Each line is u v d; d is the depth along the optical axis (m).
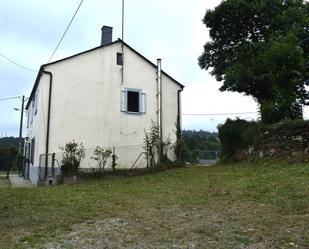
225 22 16.86
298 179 9.02
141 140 17.44
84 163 15.88
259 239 5.33
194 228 6.04
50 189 11.53
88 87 16.77
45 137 15.72
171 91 18.56
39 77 16.95
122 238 5.63
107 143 16.77
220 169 13.41
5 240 5.67
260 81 14.53
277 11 16.34
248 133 14.19
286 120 12.61
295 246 4.97
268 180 9.52
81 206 8.32
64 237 5.78
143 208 7.92
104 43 18.73
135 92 17.78
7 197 9.62
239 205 7.51
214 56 18.52
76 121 16.30
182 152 17.42
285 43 14.17
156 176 13.88
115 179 14.36
